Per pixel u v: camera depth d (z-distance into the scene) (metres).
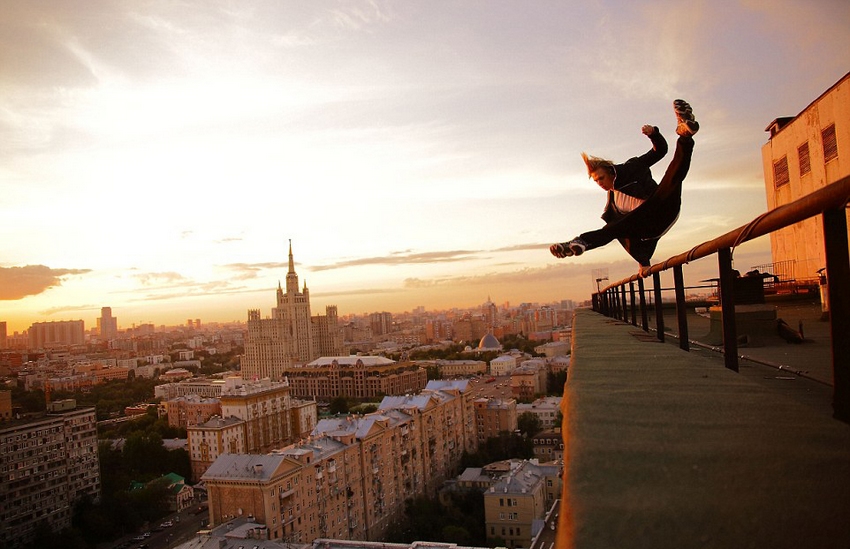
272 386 140.25
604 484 2.17
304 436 144.75
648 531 1.79
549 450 116.81
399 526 86.88
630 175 6.57
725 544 1.73
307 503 69.56
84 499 95.06
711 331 12.22
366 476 81.69
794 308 18.38
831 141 24.12
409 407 98.75
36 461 90.06
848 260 2.92
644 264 6.96
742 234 4.04
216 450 120.50
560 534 1.94
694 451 2.44
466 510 88.19
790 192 28.36
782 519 1.81
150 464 121.94
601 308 21.66
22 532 87.31
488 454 113.81
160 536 91.19
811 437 2.54
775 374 7.60
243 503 64.75
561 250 6.77
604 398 3.53
